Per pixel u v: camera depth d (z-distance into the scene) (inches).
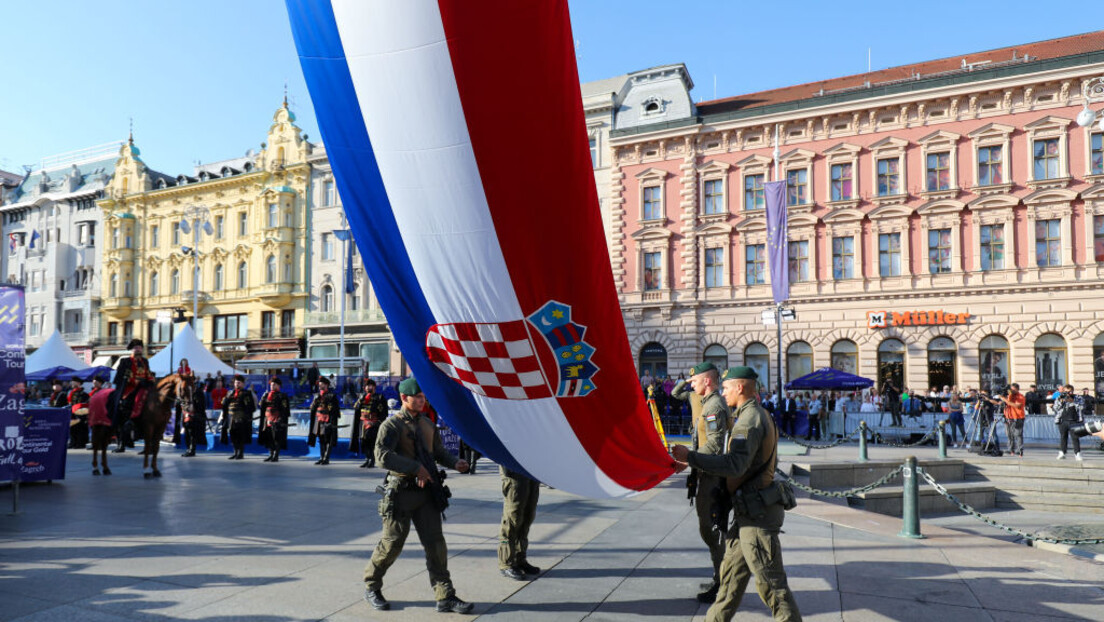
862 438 657.6
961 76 1296.8
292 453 706.2
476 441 224.7
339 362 1368.1
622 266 1560.0
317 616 209.6
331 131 206.8
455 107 190.4
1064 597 247.3
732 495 185.5
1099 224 1210.6
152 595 226.5
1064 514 583.8
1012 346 1245.1
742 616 219.1
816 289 1393.9
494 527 343.9
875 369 1338.6
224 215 2148.1
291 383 1246.9
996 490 619.2
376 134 199.3
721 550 229.8
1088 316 1197.1
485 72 187.9
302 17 202.7
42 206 2544.3
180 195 2229.3
